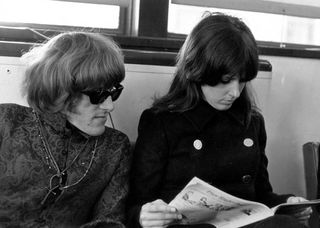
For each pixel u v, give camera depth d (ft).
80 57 3.23
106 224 3.41
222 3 5.78
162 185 4.00
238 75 3.76
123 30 5.78
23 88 3.40
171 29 5.82
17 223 3.34
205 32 3.81
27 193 3.31
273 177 6.09
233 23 3.89
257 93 5.10
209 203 3.41
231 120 4.17
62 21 5.49
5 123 3.34
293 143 6.14
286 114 6.05
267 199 4.21
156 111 4.06
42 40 4.57
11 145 3.30
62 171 3.38
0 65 4.18
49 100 3.26
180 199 3.40
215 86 3.82
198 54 3.78
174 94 4.12
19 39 4.60
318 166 5.01
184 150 3.98
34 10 5.34
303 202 3.63
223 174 4.01
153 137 3.97
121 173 3.65
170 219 3.34
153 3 5.45
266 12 5.99
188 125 4.02
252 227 3.47
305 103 6.13
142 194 3.82
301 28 6.50
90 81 3.21
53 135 3.36
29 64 3.39
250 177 4.11
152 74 4.64
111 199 3.59
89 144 3.50
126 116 4.66
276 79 5.91
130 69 4.57
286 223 3.24
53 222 3.41
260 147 4.40
